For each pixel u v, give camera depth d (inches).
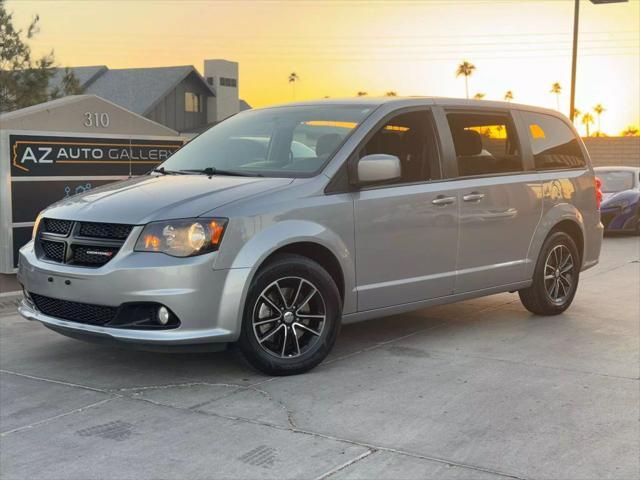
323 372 205.0
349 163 210.4
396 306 223.5
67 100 494.3
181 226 181.3
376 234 214.2
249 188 197.2
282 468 142.9
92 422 166.7
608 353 228.8
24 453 150.1
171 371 204.5
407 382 196.7
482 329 259.3
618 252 496.7
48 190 333.7
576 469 144.0
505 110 262.5
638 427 166.4
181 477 139.2
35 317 201.9
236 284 184.4
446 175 235.3
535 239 265.4
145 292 178.4
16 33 831.7
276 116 239.6
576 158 290.5
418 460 147.2
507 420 169.8
